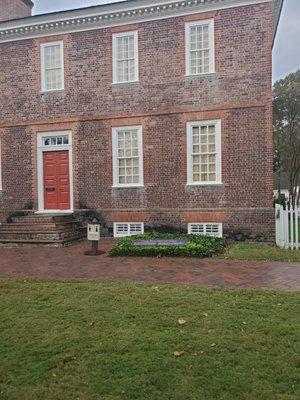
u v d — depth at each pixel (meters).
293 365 4.07
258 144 13.50
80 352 4.50
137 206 14.84
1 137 16.39
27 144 16.11
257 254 10.61
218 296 6.45
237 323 5.23
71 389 3.74
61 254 11.43
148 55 14.59
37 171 16.02
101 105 15.18
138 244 11.14
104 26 15.01
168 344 4.64
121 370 4.07
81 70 15.37
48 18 15.23
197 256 10.46
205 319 5.40
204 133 14.15
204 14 13.92
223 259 10.08
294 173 30.23
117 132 15.06
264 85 13.41
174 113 14.35
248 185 13.62
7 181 16.39
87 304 6.19
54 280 7.87
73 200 15.58
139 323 5.32
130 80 14.91
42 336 4.98
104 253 11.45
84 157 15.43
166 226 14.48
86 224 15.34
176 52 14.29
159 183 14.58
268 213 13.38
